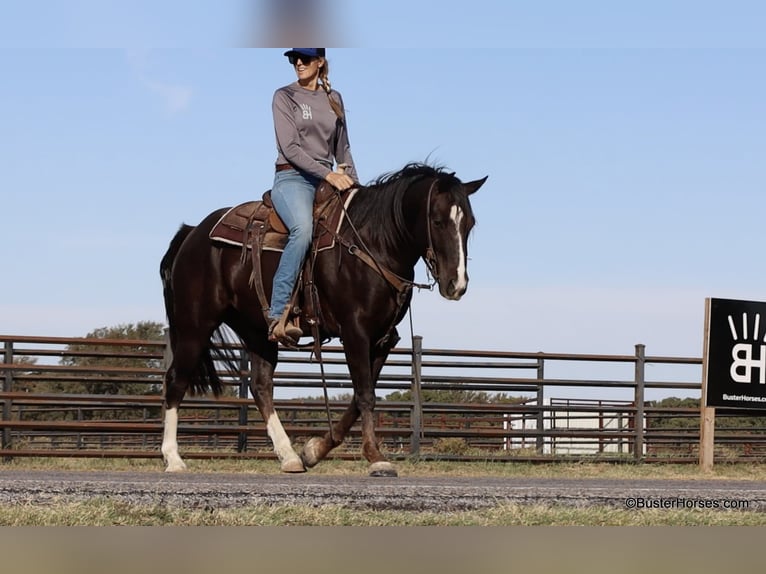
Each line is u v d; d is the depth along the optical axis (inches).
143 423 496.7
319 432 483.5
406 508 226.5
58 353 476.4
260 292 311.9
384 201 290.4
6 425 447.5
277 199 304.2
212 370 345.4
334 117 308.3
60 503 212.8
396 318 297.4
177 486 217.0
